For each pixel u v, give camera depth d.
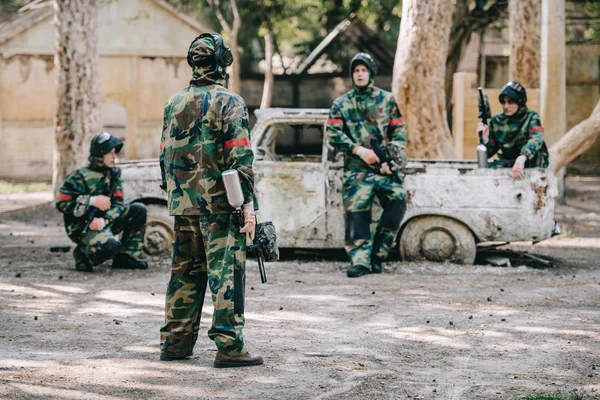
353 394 6.23
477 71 37.59
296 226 12.50
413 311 9.30
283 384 6.45
